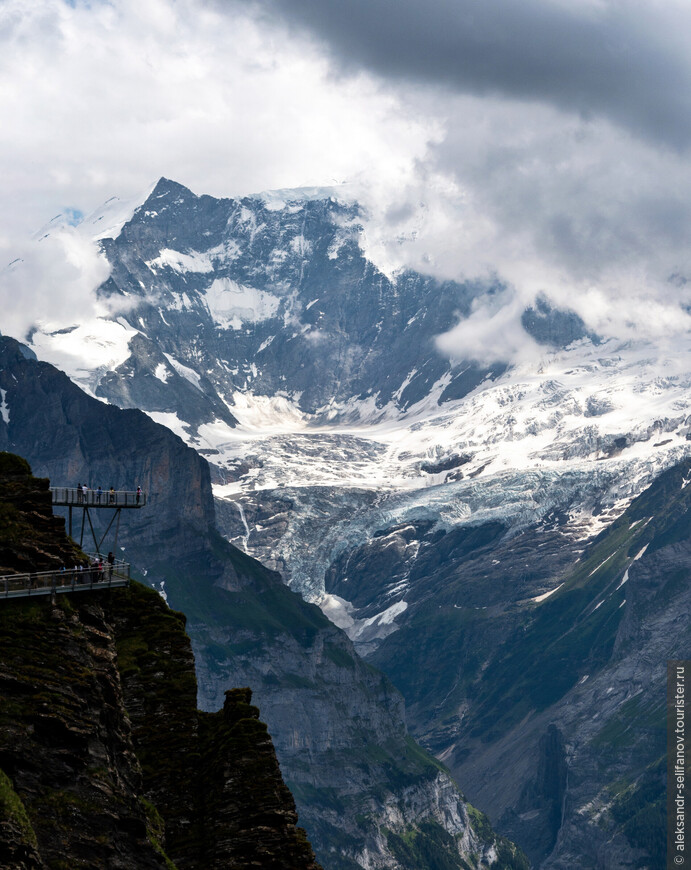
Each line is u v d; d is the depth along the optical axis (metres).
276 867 103.19
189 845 103.69
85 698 89.62
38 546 95.81
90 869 84.62
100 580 97.75
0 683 87.44
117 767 90.69
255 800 105.44
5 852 78.75
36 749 86.06
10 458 100.00
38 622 91.38
